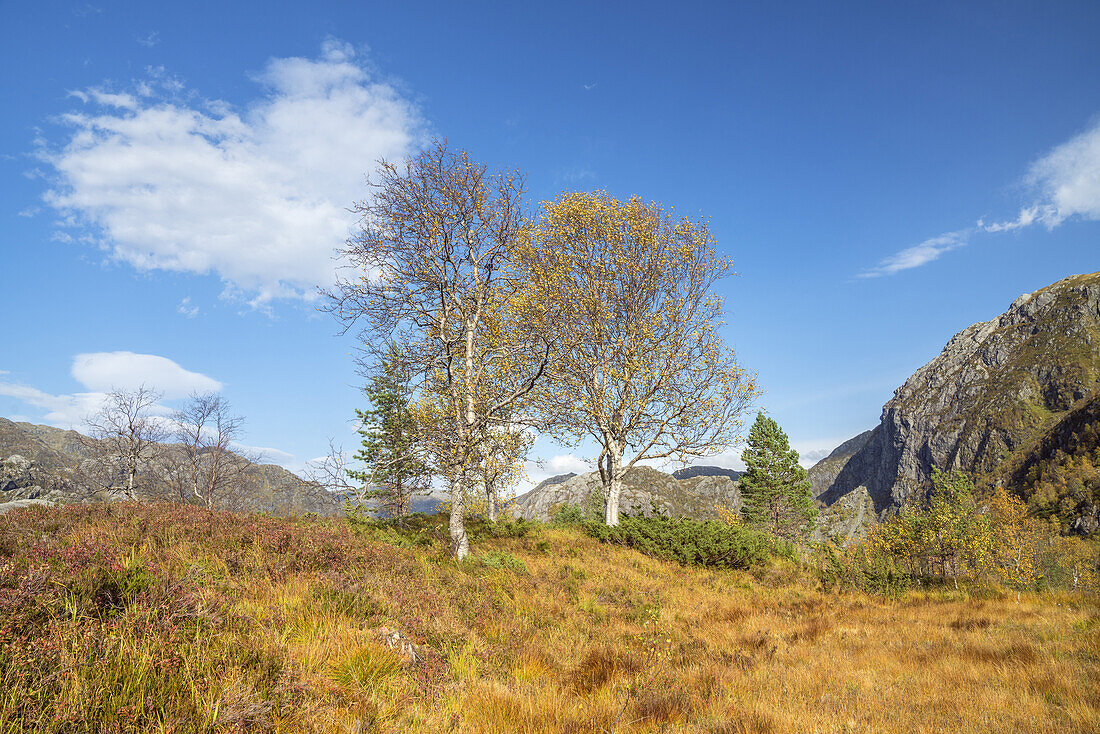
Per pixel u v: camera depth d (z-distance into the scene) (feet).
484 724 16.37
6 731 10.30
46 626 14.05
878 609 51.60
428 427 48.96
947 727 18.34
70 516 33.32
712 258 81.30
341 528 43.24
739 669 26.81
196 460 84.84
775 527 170.81
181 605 17.61
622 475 81.66
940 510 79.15
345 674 17.49
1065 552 143.95
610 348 78.38
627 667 25.40
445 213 50.08
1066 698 21.04
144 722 11.80
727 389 77.87
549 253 76.07
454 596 32.78
